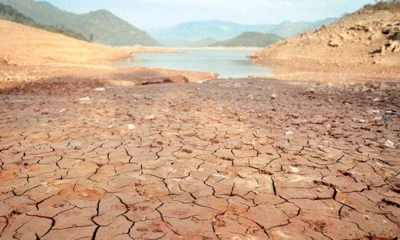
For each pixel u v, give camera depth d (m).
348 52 36.19
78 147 4.57
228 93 11.87
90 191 3.13
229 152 4.49
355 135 5.57
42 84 13.72
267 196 3.11
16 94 10.88
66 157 4.12
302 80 17.98
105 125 6.04
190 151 4.48
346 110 8.34
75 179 3.41
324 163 4.09
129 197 3.02
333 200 3.05
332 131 5.86
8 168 3.70
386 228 2.57
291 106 8.96
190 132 5.62
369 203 3.00
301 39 52.62
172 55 70.38
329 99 10.27
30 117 6.69
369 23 41.72
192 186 3.30
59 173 3.57
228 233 2.43
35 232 2.39
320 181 3.46
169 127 5.98
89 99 9.60
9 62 20.22
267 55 51.56
